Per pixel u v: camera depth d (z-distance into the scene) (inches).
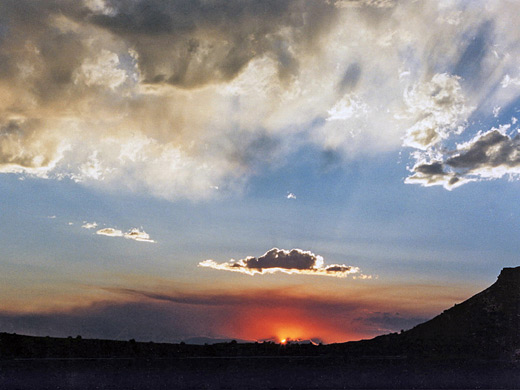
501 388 4217.5
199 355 4648.1
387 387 4195.4
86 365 4212.6
